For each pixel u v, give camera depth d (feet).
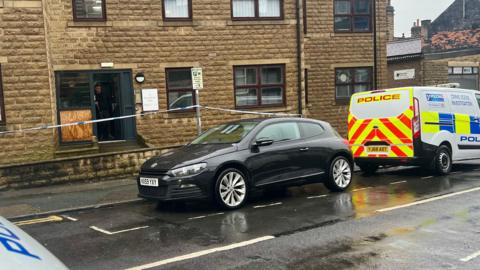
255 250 18.92
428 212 24.61
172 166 26.12
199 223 23.88
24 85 37.91
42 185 35.68
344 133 60.54
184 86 48.01
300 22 51.57
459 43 103.86
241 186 27.30
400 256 17.70
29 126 38.09
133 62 45.93
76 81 44.73
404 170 42.47
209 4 48.32
